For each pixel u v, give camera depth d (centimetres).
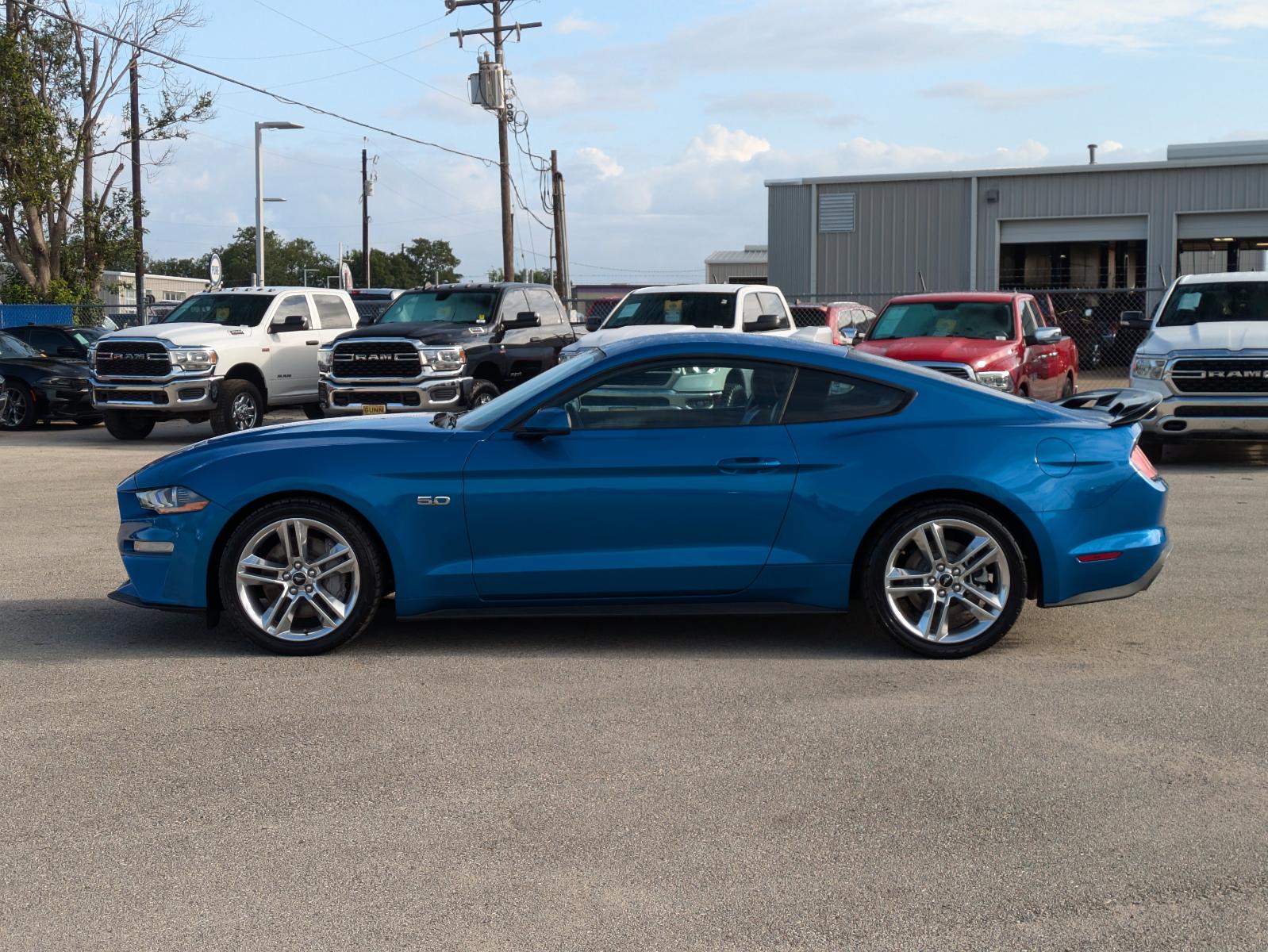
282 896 361
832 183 3450
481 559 608
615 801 429
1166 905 351
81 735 502
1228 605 711
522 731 503
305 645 617
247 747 486
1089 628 666
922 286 3148
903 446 601
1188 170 3167
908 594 608
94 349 1844
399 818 416
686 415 611
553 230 4028
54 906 356
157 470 628
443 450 608
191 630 675
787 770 458
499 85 3550
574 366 632
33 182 3728
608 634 662
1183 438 1329
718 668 595
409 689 564
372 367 1675
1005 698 543
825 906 352
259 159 3409
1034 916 345
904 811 419
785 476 601
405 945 332
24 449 1734
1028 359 1524
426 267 13862
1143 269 3253
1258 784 441
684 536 604
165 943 334
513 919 346
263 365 1898
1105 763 462
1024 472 598
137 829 409
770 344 619
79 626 685
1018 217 3306
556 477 603
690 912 349
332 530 611
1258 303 1428
